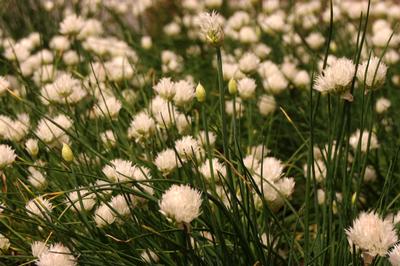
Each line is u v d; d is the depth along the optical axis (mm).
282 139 998
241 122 1025
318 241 620
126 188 578
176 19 1647
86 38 1289
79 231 687
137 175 640
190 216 504
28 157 785
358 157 622
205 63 1312
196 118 856
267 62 1024
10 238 679
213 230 610
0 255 670
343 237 596
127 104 907
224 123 599
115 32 1614
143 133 687
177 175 731
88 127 868
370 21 1371
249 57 806
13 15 1521
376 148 814
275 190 614
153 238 648
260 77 1074
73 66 1137
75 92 788
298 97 1069
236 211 601
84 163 788
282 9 1664
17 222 744
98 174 738
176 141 691
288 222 822
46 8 1469
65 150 638
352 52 1177
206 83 1198
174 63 1140
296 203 883
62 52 1150
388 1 1517
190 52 1412
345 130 596
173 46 1460
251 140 862
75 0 1539
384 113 914
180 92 690
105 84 961
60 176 784
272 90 922
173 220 509
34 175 715
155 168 713
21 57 1062
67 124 742
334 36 1240
